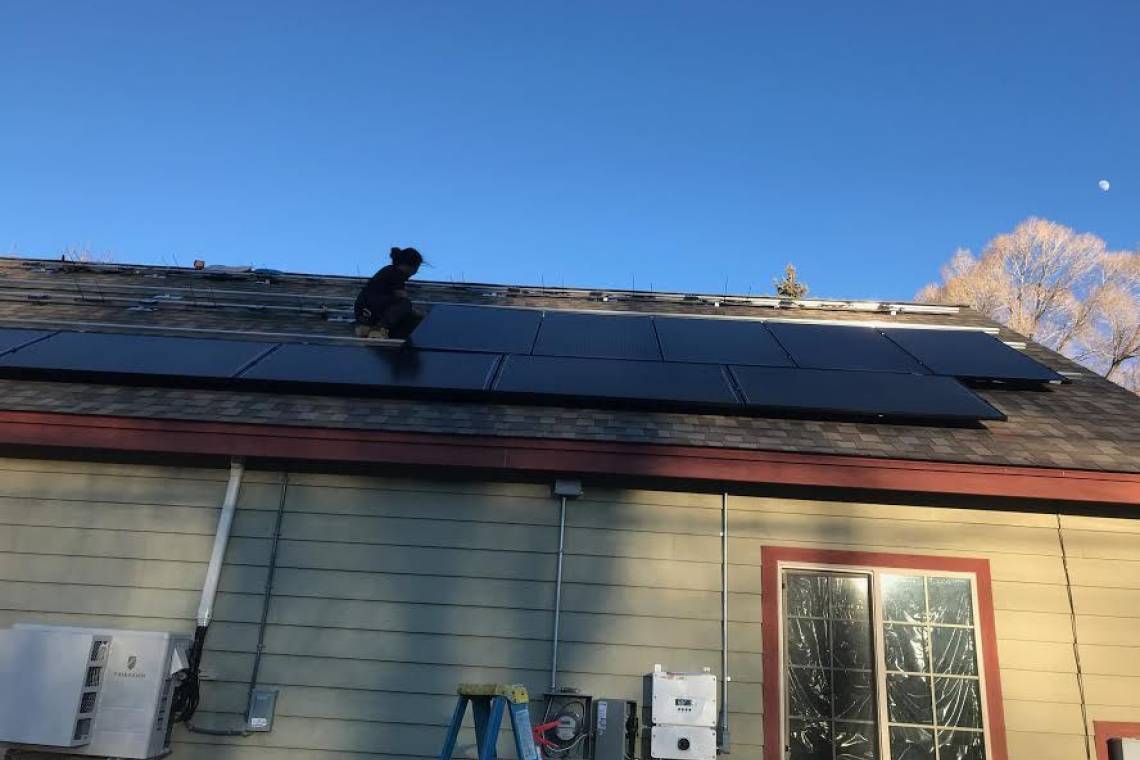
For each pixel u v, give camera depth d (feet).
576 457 17.70
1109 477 17.07
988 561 18.07
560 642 17.71
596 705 17.07
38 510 18.83
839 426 18.89
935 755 16.99
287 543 18.47
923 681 17.46
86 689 15.65
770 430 18.53
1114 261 108.78
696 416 19.19
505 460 17.70
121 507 18.83
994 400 20.89
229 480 18.80
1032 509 18.37
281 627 17.89
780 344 23.77
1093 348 107.86
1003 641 17.60
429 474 18.92
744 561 18.17
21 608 18.16
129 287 30.17
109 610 18.11
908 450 17.63
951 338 24.86
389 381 19.42
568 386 19.43
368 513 18.66
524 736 13.89
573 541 18.37
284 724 17.28
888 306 30.66
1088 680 17.31
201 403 18.71
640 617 17.85
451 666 17.63
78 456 19.17
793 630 17.87
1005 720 17.08
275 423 17.85
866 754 17.04
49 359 19.95
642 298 31.78
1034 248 113.91
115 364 19.89
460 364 20.88
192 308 27.20
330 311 27.12
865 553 18.19
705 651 17.61
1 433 17.93
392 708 17.39
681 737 16.43
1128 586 17.85
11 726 15.24
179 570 18.35
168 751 16.98
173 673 16.67
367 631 17.88
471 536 18.47
